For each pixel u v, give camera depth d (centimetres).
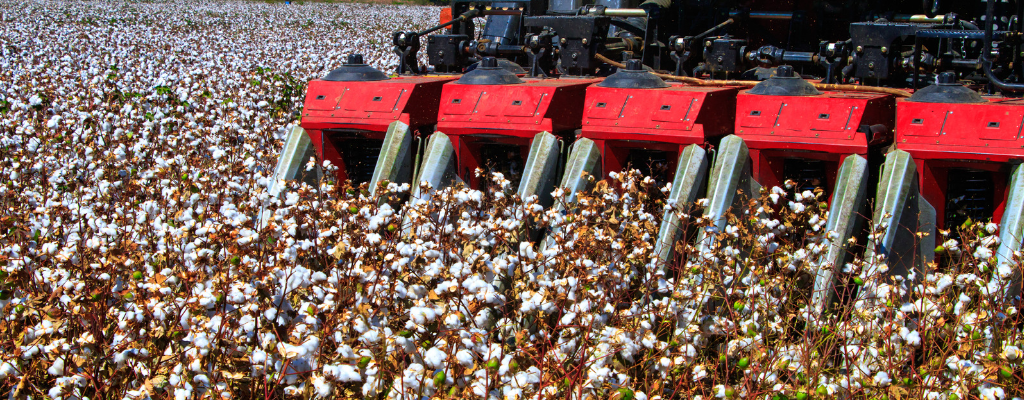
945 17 631
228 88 1413
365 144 720
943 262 540
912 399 378
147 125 943
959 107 521
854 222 519
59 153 804
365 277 389
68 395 362
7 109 1147
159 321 390
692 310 427
